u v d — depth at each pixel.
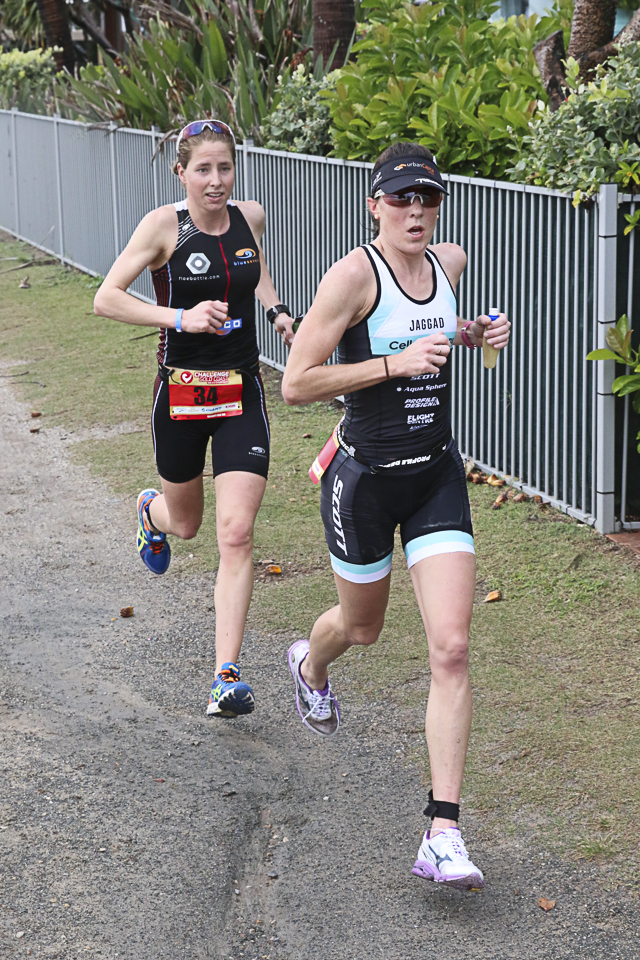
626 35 6.65
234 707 4.01
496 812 3.60
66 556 6.17
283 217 9.29
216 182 4.21
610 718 4.09
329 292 3.22
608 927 3.08
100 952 3.05
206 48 12.10
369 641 3.77
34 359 10.84
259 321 10.05
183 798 3.81
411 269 3.29
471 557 3.37
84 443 8.23
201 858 3.47
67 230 15.42
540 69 7.04
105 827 3.64
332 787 3.86
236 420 4.45
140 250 4.29
